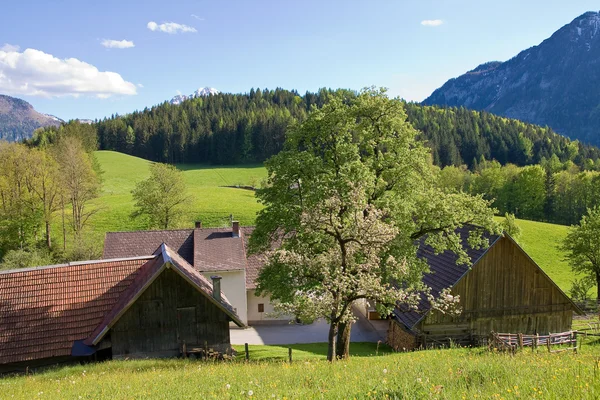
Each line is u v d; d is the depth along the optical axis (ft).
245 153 511.40
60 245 200.75
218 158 514.68
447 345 94.48
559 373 30.17
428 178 78.95
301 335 112.16
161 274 79.05
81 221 214.69
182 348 79.51
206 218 245.86
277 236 76.33
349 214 64.49
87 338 75.97
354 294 62.28
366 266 61.41
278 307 60.44
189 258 130.62
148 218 235.61
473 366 36.17
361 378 33.96
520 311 99.45
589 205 348.18
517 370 32.50
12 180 191.31
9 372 71.46
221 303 80.79
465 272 92.99
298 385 33.65
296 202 71.92
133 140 550.36
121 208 257.14
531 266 100.07
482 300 97.30
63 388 46.47
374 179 73.67
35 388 48.60
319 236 68.08
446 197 78.02
